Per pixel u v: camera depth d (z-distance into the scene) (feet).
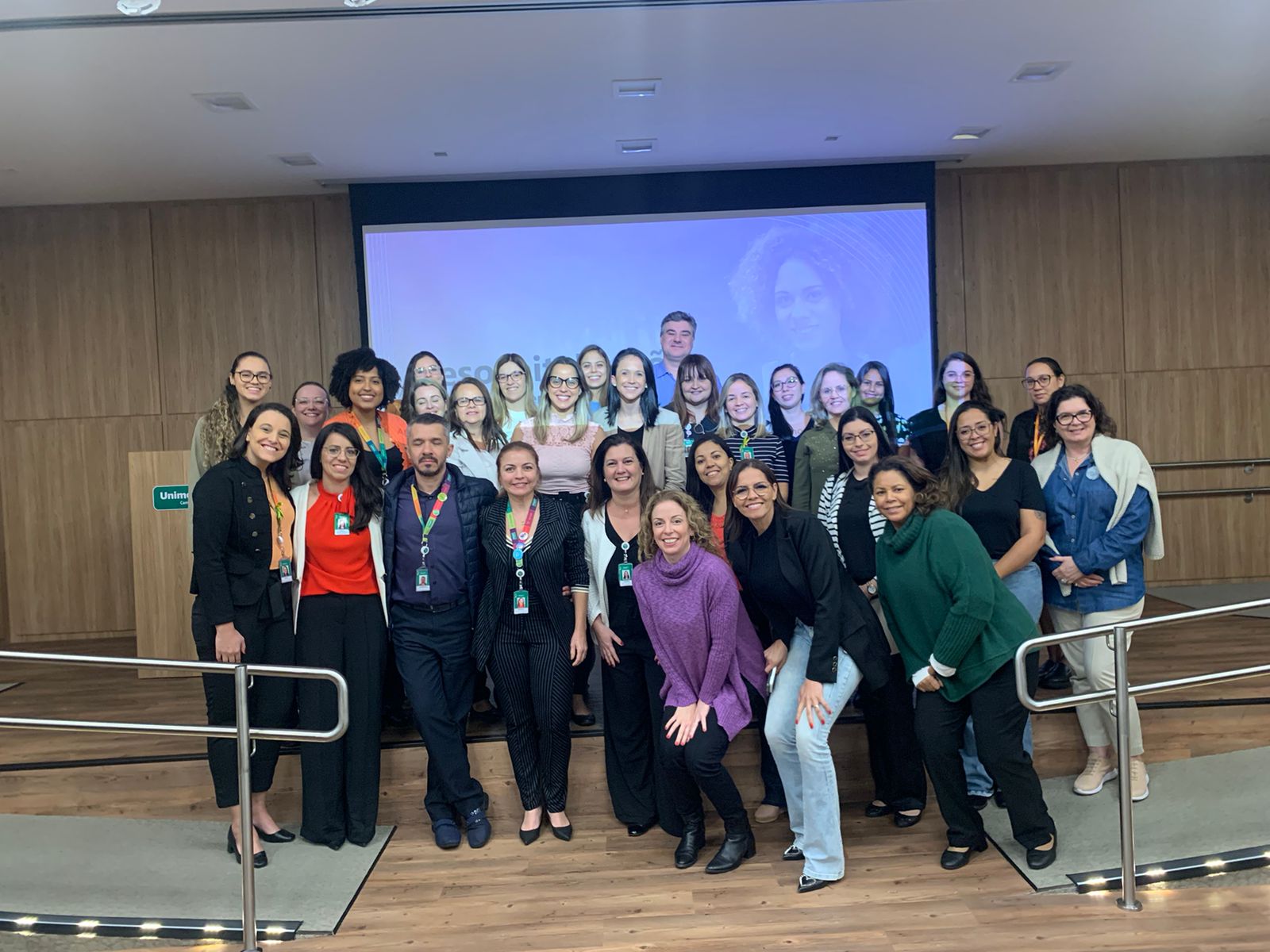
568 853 11.34
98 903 10.23
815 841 10.16
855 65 15.61
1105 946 8.70
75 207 21.99
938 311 22.57
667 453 14.65
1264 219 22.72
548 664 11.52
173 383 22.15
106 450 22.12
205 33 13.19
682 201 21.48
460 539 11.71
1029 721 12.57
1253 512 22.88
